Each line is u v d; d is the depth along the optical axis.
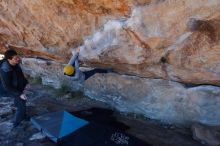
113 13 4.30
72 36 5.26
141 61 4.84
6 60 5.01
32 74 8.03
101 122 5.30
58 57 6.38
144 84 5.48
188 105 4.97
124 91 5.84
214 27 3.65
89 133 4.76
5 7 5.69
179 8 3.61
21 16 5.62
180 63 4.44
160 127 5.34
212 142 4.64
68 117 5.14
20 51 7.45
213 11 3.41
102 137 4.66
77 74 5.41
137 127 5.41
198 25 3.72
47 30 5.56
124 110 5.94
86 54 5.38
